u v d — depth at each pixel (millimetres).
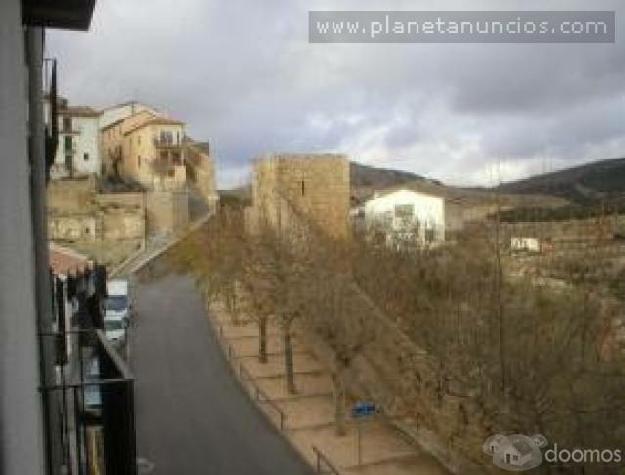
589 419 20109
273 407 32156
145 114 92875
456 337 27906
